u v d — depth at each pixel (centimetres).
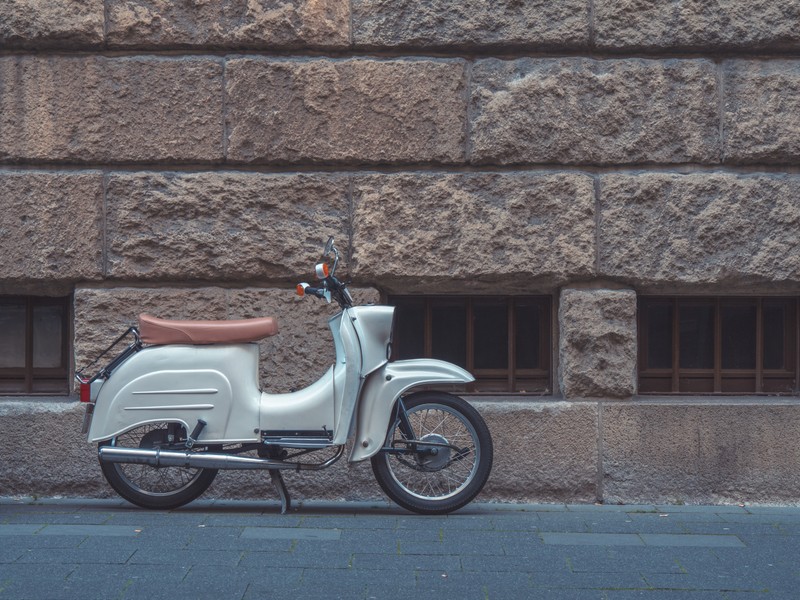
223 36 658
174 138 658
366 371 592
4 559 490
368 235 657
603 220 659
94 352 655
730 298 693
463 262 658
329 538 541
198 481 609
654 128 662
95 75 658
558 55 669
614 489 654
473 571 482
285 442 591
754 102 665
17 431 653
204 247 655
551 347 685
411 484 629
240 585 455
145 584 454
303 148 658
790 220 661
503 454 654
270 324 597
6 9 654
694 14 661
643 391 689
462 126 661
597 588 459
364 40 661
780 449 656
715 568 492
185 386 592
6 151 657
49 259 656
